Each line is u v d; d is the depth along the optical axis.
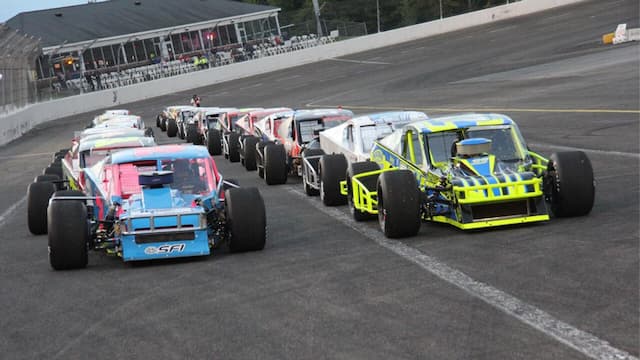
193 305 8.20
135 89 72.12
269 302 8.11
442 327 6.88
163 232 10.14
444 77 53.09
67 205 10.41
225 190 11.34
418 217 10.70
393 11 132.25
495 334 6.59
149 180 10.66
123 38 87.12
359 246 10.62
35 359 6.81
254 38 95.88
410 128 12.41
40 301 8.85
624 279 7.86
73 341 7.26
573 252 9.12
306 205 15.17
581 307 7.11
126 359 6.65
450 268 8.92
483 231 10.70
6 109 50.91
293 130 19.86
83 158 15.48
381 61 71.12
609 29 64.38
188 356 6.62
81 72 79.56
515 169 11.18
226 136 26.44
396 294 8.04
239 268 9.77
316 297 8.16
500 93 38.25
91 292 9.09
